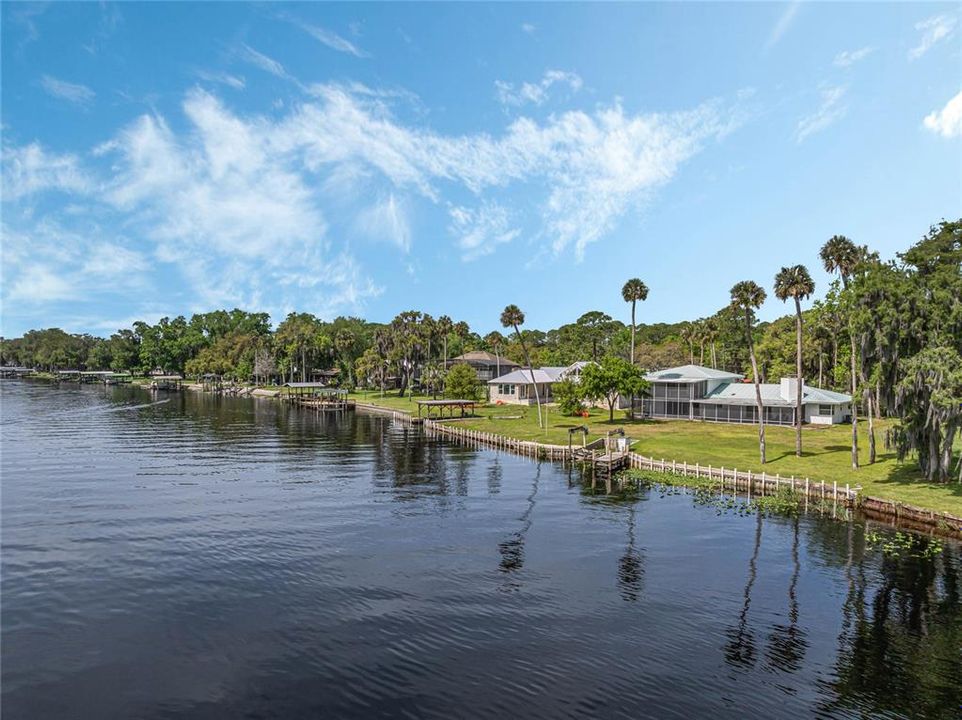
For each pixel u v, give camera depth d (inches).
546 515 1608.0
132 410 4884.4
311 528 1477.6
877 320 1665.8
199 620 960.9
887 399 1656.0
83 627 935.0
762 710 724.0
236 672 805.2
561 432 3110.2
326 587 1099.3
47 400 5866.1
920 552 1282.0
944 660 844.6
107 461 2455.7
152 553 1282.0
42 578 1137.4
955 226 2146.9
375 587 1100.5
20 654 850.1
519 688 768.9
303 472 2231.8
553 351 7313.0
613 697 749.9
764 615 984.3
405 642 890.7
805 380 4188.0
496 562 1238.9
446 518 1578.5
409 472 2239.2
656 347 6245.1
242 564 1218.0
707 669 818.2
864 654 860.6
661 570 1191.6
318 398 5502.0
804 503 1697.8
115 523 1510.8
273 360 7322.8
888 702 743.7
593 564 1226.0
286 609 1003.3
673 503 1737.2
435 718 703.7
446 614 986.7
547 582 1128.2
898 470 1907.0
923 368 1489.9
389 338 6190.9
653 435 2928.2
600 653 859.4
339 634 914.7
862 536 1396.4
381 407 4894.2
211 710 717.3
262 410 4960.6
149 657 844.0
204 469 2284.7
